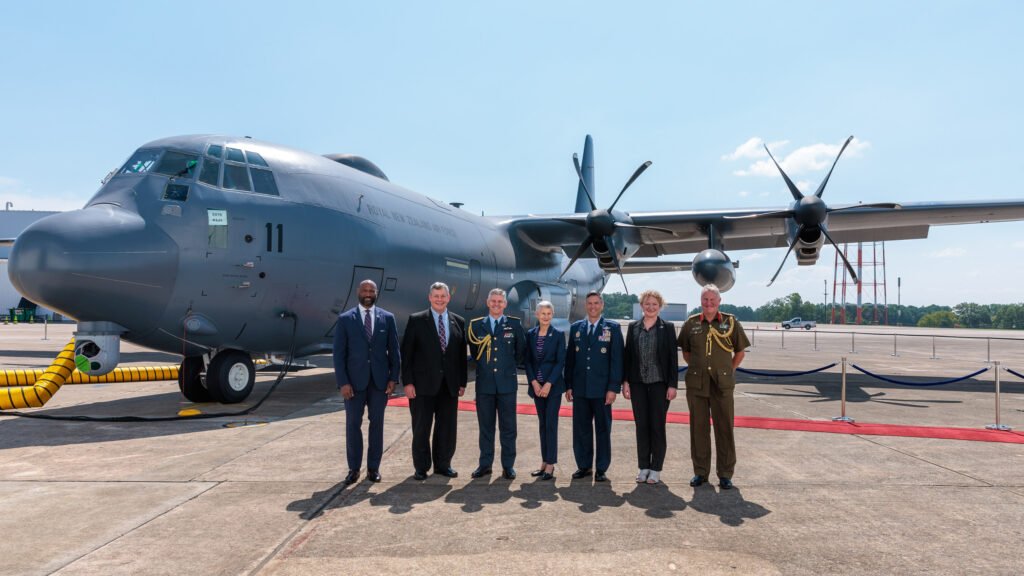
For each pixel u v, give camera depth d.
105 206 8.16
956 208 13.23
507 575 3.32
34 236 7.46
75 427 7.43
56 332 35.81
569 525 4.15
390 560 3.52
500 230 15.67
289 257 9.17
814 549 3.73
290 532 3.95
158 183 8.41
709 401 5.17
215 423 7.71
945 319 140.62
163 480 5.13
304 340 9.90
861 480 5.34
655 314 5.29
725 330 5.14
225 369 9.01
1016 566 3.49
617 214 14.28
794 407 9.57
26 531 3.93
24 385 10.23
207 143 8.97
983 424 8.17
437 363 5.32
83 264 7.42
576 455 5.44
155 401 9.65
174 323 8.34
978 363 19.83
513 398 5.45
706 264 13.06
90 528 3.99
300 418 8.06
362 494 4.84
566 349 5.55
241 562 3.46
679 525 4.16
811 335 45.78
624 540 3.87
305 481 5.14
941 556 3.63
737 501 4.73
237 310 8.78
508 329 5.47
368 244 10.46
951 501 4.73
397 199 11.89
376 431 5.30
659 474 5.27
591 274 21.33
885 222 14.58
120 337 8.41
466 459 6.10
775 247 17.59
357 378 5.21
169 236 8.10
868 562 3.53
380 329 5.36
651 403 5.24
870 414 8.94
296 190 9.55
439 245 12.48
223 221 8.53
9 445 6.45
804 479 5.37
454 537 3.90
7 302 59.00
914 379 14.17
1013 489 5.07
